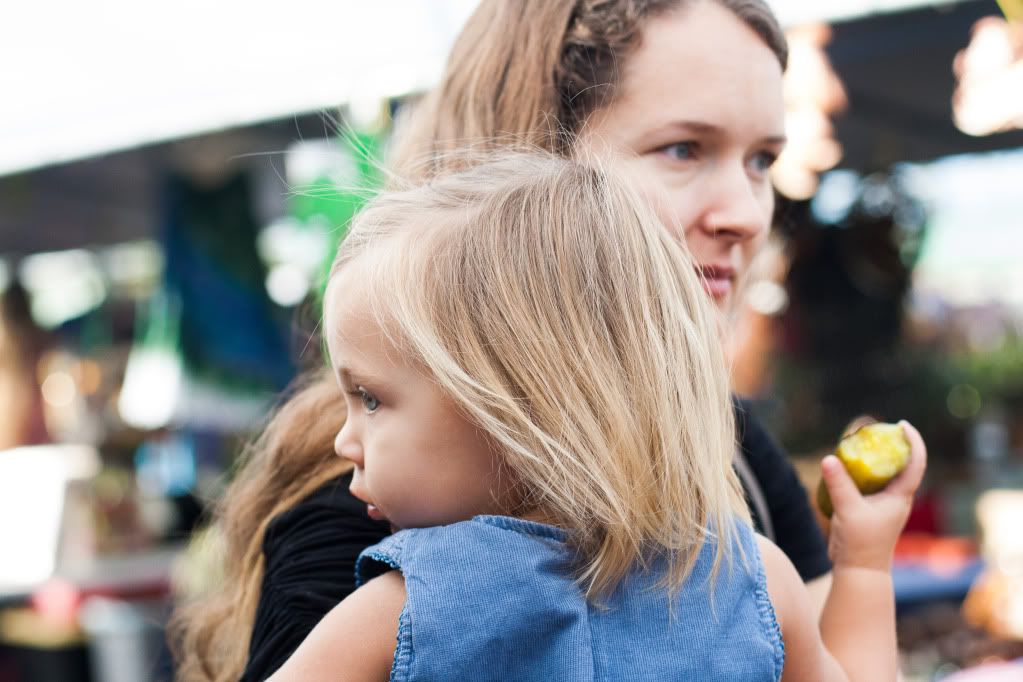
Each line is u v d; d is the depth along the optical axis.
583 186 1.01
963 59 2.93
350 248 1.02
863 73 3.10
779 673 0.95
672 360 0.96
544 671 0.87
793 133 3.30
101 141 3.24
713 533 0.95
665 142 1.23
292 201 3.25
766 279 4.29
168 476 4.71
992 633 3.32
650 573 0.93
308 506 1.13
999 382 5.37
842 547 1.18
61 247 5.68
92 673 3.74
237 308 4.21
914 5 2.52
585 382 0.93
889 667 1.13
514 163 1.07
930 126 3.65
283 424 1.30
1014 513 4.50
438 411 0.92
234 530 1.34
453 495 0.94
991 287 6.29
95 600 3.81
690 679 0.90
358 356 0.95
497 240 0.96
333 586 1.05
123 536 4.48
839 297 4.38
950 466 4.73
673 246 1.03
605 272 0.97
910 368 4.57
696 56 1.23
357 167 1.56
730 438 1.03
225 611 1.36
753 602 0.96
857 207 4.20
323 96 2.90
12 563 4.24
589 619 0.90
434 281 0.94
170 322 4.21
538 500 0.93
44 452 4.82
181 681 1.51
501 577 0.88
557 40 1.28
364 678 0.88
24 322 5.88
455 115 1.37
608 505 0.90
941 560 3.83
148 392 4.84
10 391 5.71
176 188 4.14
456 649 0.86
